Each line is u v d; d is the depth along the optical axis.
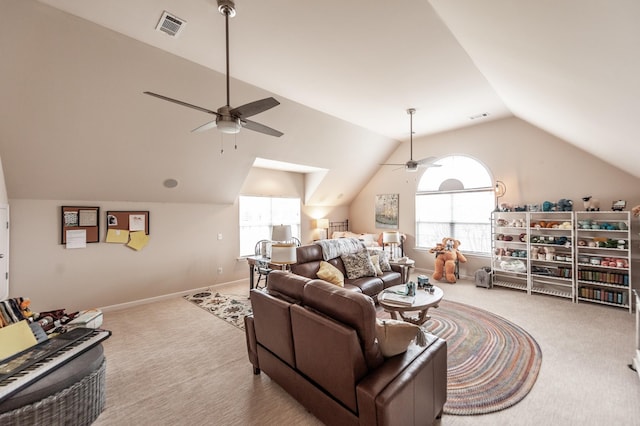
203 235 5.22
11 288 3.49
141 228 4.49
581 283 4.45
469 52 2.89
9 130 2.92
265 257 5.00
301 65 3.15
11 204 3.49
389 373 1.58
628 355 2.70
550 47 1.89
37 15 2.26
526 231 4.87
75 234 3.92
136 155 3.84
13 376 1.50
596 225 4.17
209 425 1.91
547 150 4.78
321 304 1.83
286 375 2.09
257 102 2.21
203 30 2.52
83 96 2.95
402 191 6.82
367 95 4.01
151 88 3.15
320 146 5.55
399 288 3.55
